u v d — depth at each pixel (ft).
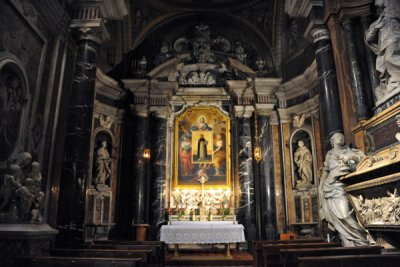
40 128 20.65
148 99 38.04
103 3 25.17
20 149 18.33
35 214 17.17
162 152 37.19
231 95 40.14
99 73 33.45
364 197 18.19
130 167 36.27
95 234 32.12
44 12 20.97
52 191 21.76
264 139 36.91
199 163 38.55
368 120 19.86
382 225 16.24
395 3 19.12
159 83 38.04
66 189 22.27
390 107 17.54
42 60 20.97
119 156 36.63
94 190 32.83
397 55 18.29
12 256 14.23
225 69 40.73
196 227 29.37
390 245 16.89
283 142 36.60
